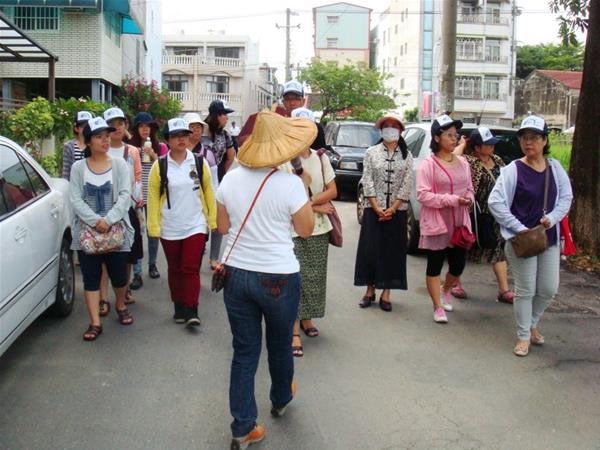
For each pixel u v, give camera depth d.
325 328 5.78
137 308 6.27
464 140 6.67
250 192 3.53
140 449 3.63
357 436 3.82
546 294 5.23
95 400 4.23
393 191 6.13
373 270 6.25
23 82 19.34
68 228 5.98
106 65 19.17
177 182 5.57
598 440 3.85
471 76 53.56
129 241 5.55
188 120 7.14
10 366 4.78
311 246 5.20
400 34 58.69
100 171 5.36
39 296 5.05
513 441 3.81
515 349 5.22
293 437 3.79
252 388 3.62
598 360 5.13
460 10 53.03
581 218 8.41
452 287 6.77
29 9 18.27
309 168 5.13
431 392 4.46
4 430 3.82
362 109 37.88
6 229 4.38
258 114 3.68
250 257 3.53
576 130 8.45
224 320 5.93
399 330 5.77
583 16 8.95
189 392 4.37
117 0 17.69
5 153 5.05
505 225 5.13
